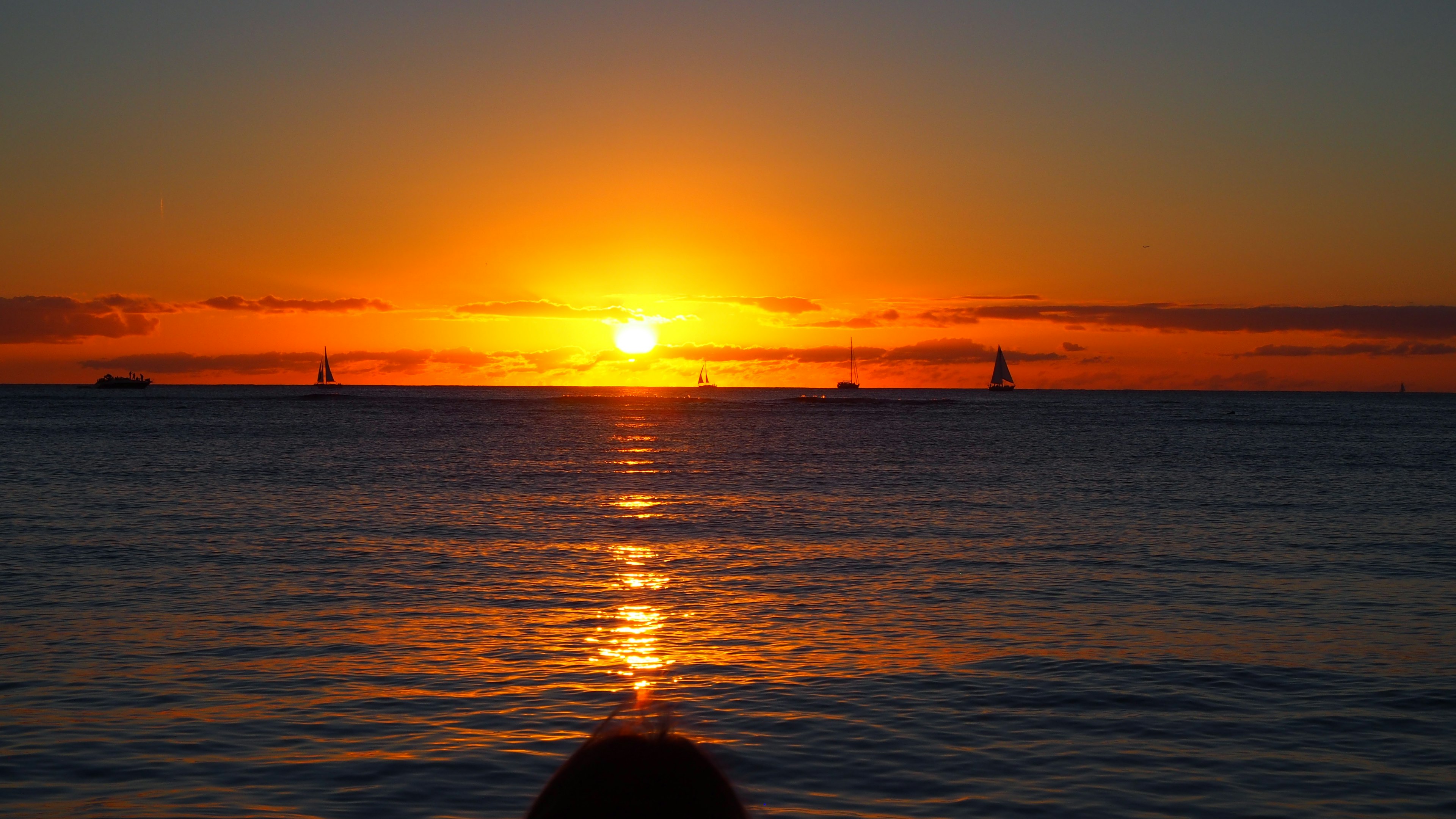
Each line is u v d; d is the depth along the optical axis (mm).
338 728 11438
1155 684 13352
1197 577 21719
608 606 18469
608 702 12469
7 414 131875
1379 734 11453
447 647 15242
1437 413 184125
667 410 179375
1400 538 27922
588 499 38469
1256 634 16281
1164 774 10234
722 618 17438
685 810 1697
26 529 28219
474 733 11312
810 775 10102
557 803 1733
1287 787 9914
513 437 89375
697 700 12594
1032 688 13148
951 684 13328
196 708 12109
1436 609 18266
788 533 28891
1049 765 10438
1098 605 18703
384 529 29078
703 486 43875
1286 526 30469
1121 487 44000
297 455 62406
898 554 24875
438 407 187750
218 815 9133
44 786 9734
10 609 17688
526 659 14539
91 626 16391
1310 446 79375
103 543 25641
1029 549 25688
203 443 75125
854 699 12641
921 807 9391
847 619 17391
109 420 117375
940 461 60938
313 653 14781
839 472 52062
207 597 18859
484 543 26516
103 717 11727
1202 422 134250
